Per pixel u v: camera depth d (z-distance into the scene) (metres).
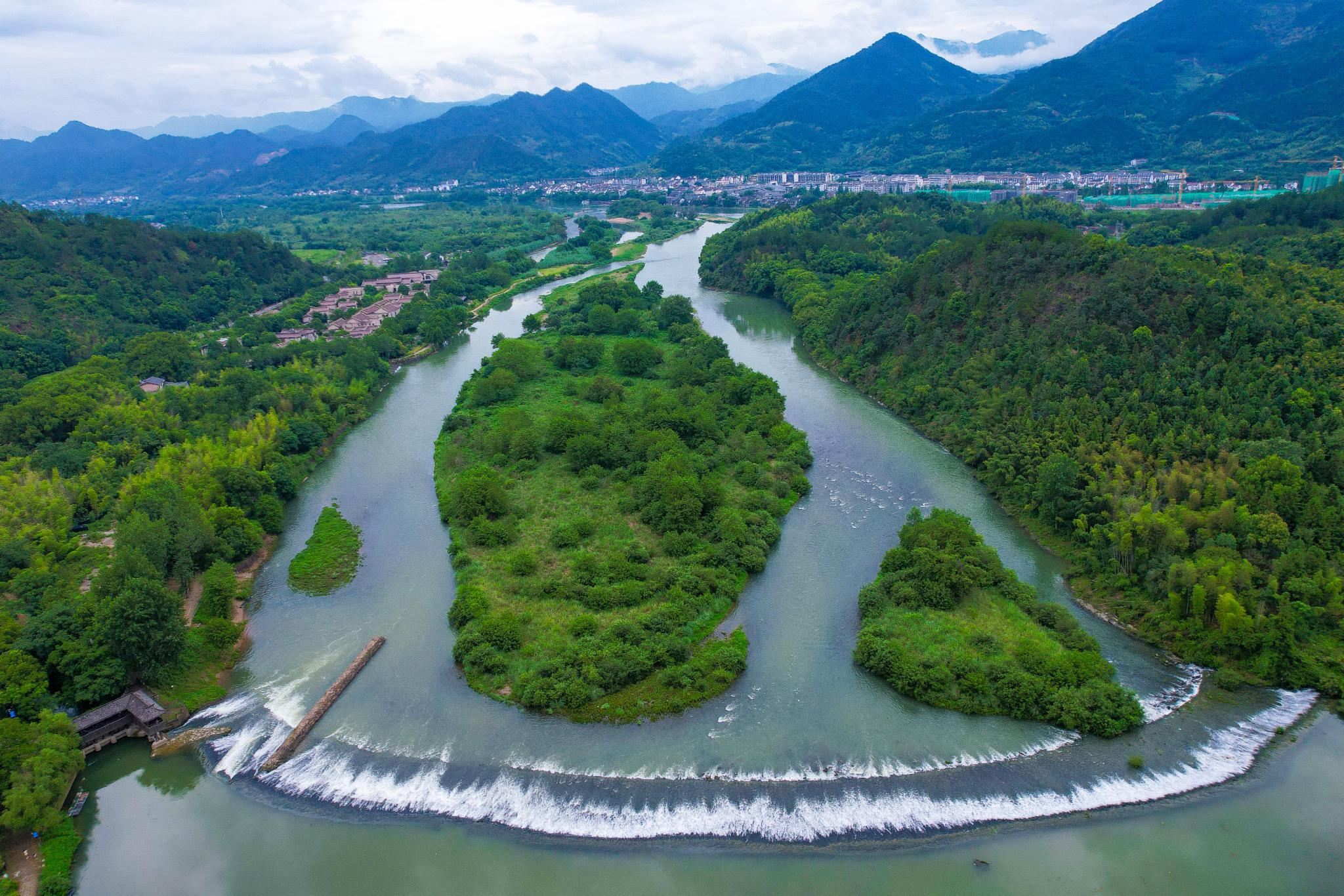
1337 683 81.88
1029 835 68.94
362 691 88.50
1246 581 88.81
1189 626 89.88
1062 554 110.06
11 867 66.94
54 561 108.12
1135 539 98.69
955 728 80.44
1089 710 79.38
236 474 125.44
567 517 121.75
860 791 73.62
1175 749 76.81
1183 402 121.38
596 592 99.00
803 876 65.88
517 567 105.56
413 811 73.06
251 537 117.31
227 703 87.94
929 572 98.12
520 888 65.56
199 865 68.25
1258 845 67.31
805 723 81.62
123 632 84.25
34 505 118.88
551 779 75.81
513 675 87.88
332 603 106.00
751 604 102.00
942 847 68.06
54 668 84.81
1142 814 70.44
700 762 77.31
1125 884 64.44
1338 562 90.88
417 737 81.50
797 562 111.31
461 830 71.00
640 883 65.75
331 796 75.00
